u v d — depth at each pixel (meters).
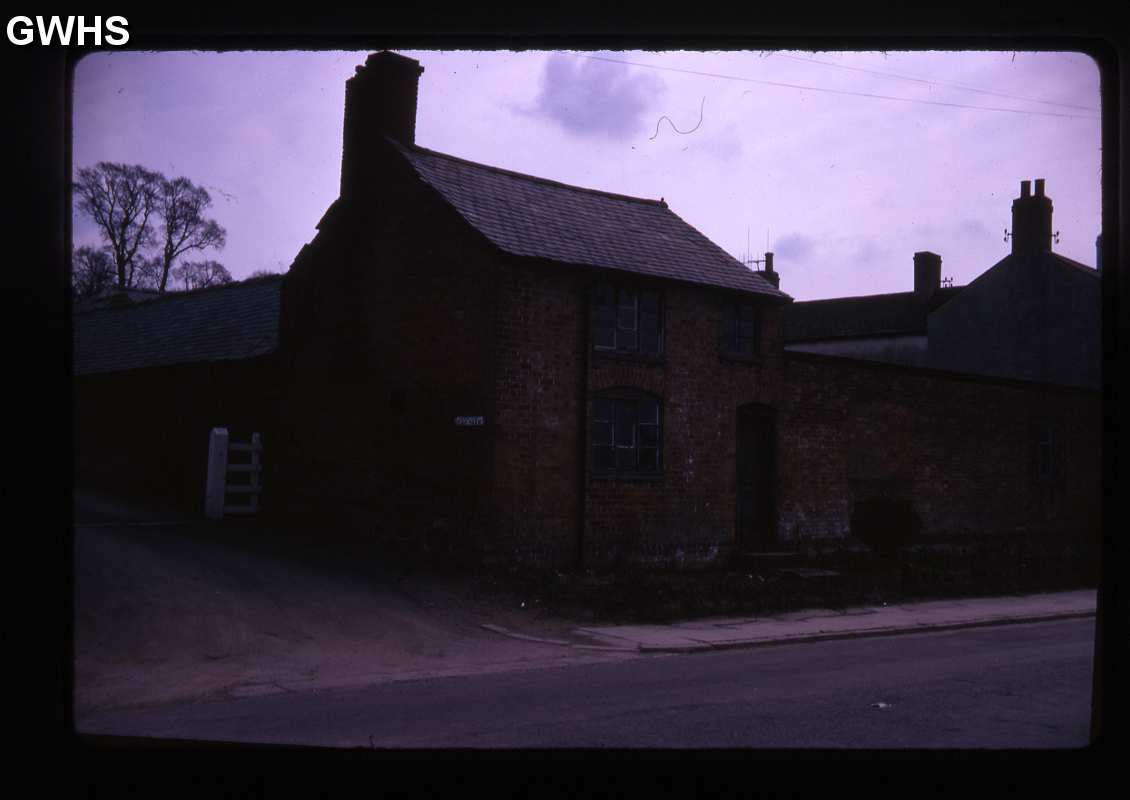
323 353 16.08
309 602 11.12
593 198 17.70
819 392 17.92
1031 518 22.36
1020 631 12.91
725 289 16.33
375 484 14.93
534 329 14.01
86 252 38.25
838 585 15.22
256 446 16.42
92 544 12.22
